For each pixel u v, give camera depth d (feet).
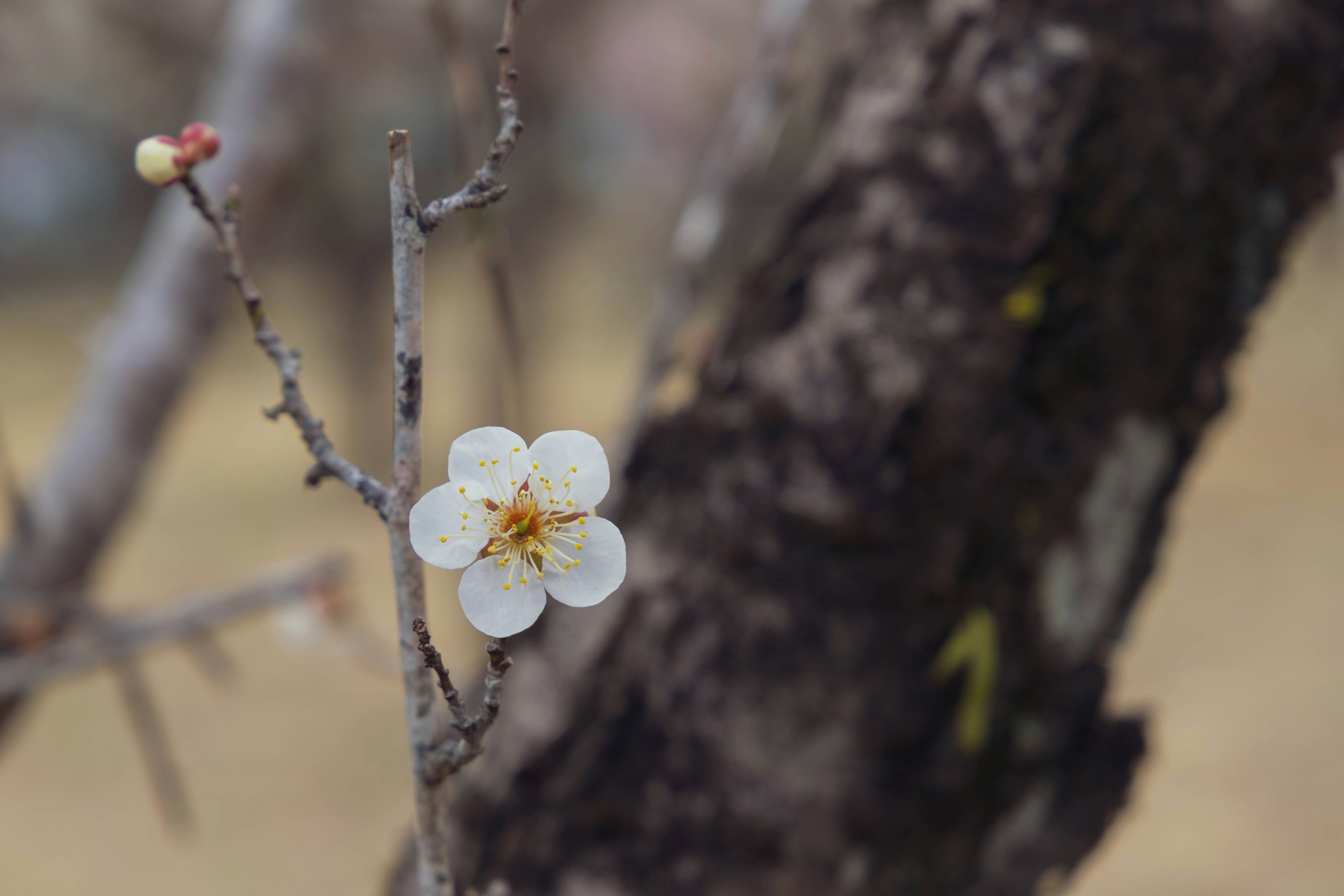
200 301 1.81
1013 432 1.35
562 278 12.17
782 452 1.37
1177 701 5.23
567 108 9.50
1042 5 1.33
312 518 9.25
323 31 1.85
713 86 9.46
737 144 1.87
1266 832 4.12
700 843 1.37
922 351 1.34
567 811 1.39
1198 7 1.31
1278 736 4.82
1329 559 6.91
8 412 12.65
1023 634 1.38
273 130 1.80
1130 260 1.34
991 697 1.37
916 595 1.35
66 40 6.70
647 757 1.39
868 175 1.38
